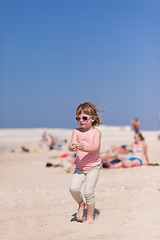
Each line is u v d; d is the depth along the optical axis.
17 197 6.23
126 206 4.89
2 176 9.91
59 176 9.21
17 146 26.41
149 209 4.56
